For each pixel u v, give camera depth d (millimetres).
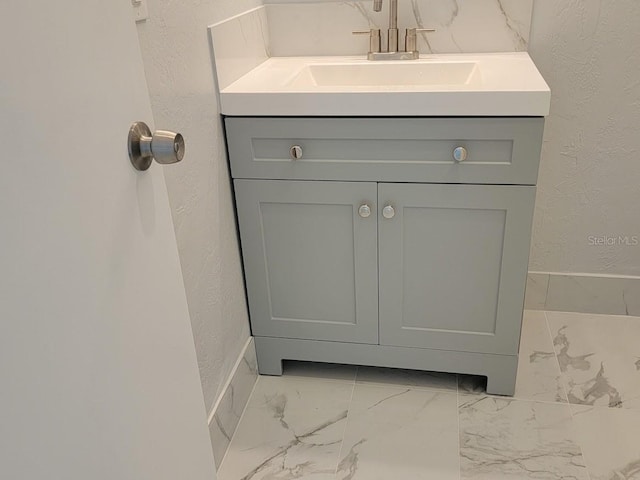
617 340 1933
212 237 1500
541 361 1851
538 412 1656
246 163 1574
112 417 708
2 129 523
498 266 1563
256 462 1548
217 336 1549
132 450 756
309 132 1499
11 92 532
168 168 1242
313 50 1929
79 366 641
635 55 1729
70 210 619
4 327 529
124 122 714
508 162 1430
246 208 1632
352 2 1844
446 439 1584
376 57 1818
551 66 1798
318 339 1781
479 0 1766
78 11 625
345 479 1479
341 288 1692
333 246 1638
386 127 1451
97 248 669
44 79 574
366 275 1650
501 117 1385
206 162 1448
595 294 2051
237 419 1678
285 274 1706
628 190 1896
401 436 1604
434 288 1633
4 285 528
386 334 1728
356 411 1702
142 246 770
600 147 1858
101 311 681
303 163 1541
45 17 575
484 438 1581
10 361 537
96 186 664
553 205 1964
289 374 1871
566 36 1753
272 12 1893
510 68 1598
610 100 1796
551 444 1549
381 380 1824
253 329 1805
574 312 2086
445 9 1799
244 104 1494
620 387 1730
